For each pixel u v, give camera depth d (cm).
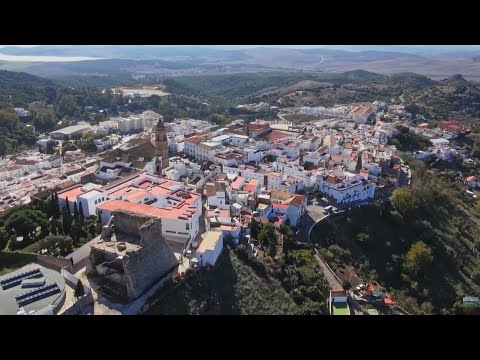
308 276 14950
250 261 14625
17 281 11669
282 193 19238
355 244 18388
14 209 16275
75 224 13900
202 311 11919
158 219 12562
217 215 16212
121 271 11562
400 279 17262
